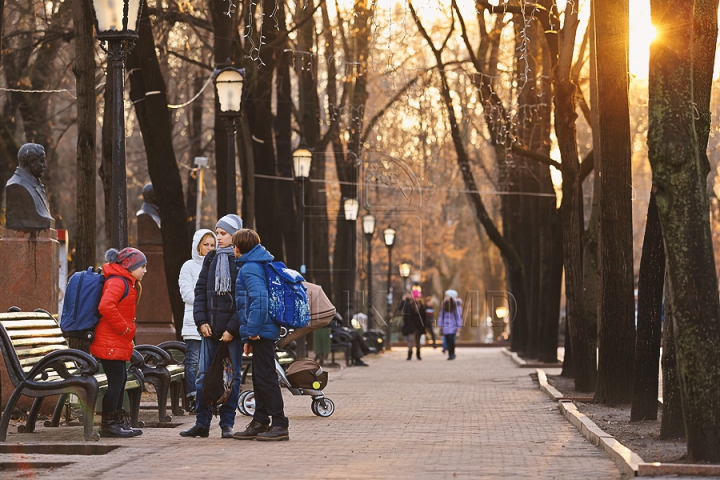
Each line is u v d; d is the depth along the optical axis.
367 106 63.91
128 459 16.14
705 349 15.16
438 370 46.38
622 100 26.20
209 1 39.00
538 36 43.06
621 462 15.32
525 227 60.16
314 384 24.02
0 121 49.72
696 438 15.19
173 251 32.19
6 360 18.30
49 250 23.58
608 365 26.69
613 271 26.62
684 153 15.26
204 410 19.39
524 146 47.81
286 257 54.16
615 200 26.58
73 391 18.23
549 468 15.43
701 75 17.59
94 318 18.83
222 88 31.11
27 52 46.53
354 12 38.91
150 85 31.62
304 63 50.53
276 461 16.03
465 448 18.02
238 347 19.14
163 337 36.47
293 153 45.78
